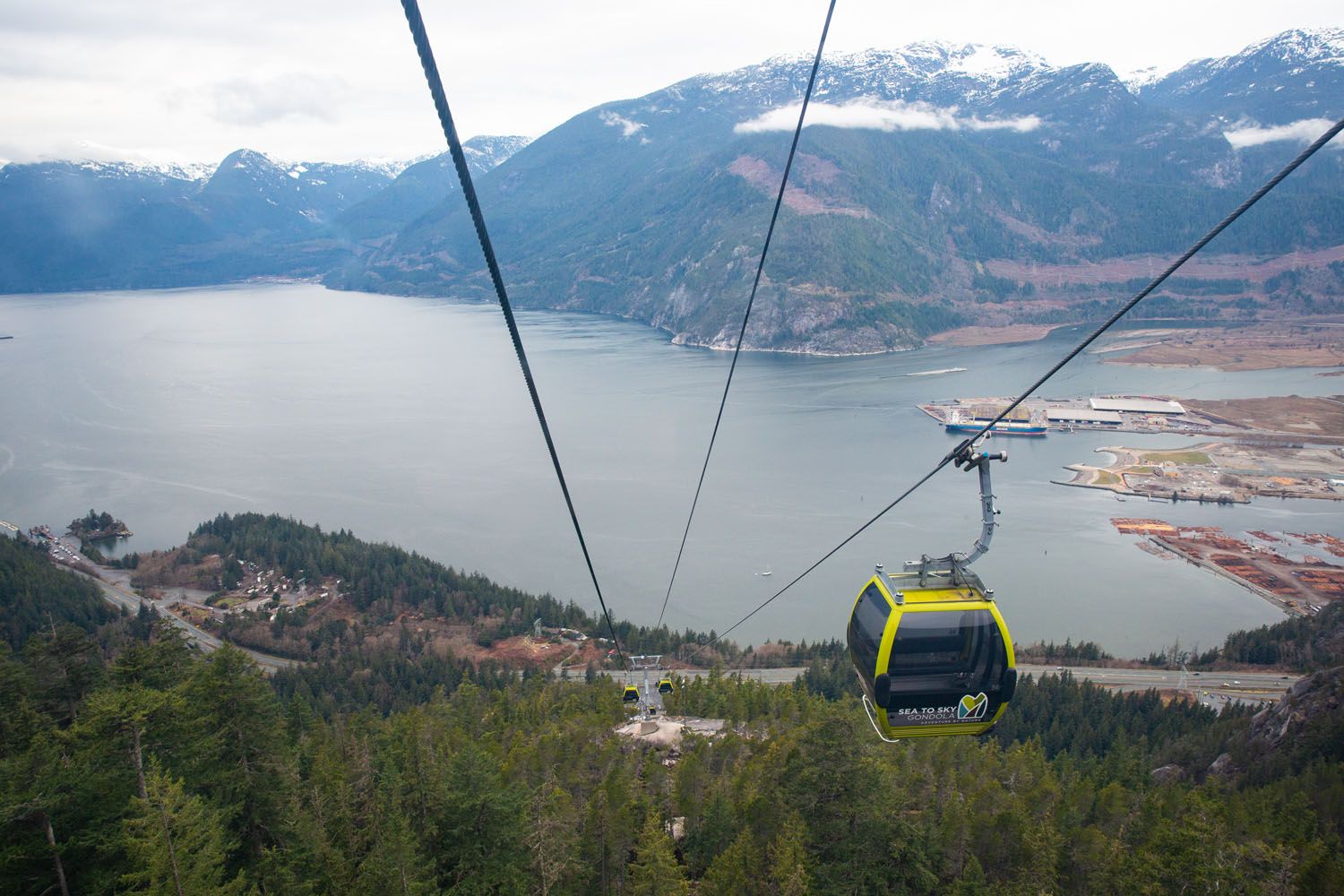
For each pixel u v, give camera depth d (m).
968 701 19.39
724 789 56.50
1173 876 43.97
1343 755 75.00
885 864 47.97
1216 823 47.75
